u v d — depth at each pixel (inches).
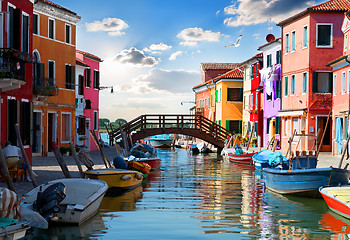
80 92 1348.4
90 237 389.4
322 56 1255.5
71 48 1209.4
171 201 568.4
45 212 407.2
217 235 401.7
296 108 1312.7
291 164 651.5
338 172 566.6
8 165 584.1
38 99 1029.8
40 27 1089.4
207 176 853.8
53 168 783.1
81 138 1314.0
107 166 807.1
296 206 535.8
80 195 472.1
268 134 1574.8
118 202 558.9
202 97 2514.8
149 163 950.4
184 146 2092.8
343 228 428.8
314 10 1245.1
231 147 1466.5
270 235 404.2
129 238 389.1
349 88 1053.2
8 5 644.1
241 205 542.9
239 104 2020.2
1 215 341.7
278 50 1471.5
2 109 627.8
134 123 1489.9
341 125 1092.5
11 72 605.9
